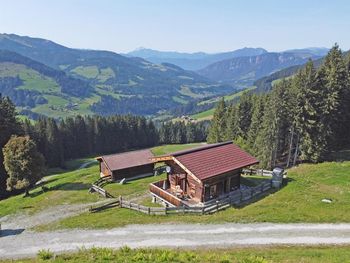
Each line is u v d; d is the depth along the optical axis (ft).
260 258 72.79
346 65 232.12
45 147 354.95
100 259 75.97
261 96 294.87
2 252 102.32
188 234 103.71
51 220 130.93
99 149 467.52
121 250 83.76
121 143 497.87
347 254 81.30
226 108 329.72
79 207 145.69
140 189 168.04
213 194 135.33
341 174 166.61
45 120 384.06
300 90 212.84
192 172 126.00
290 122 223.51
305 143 215.92
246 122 290.56
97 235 108.58
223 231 104.53
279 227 105.60
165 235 104.17
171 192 142.10
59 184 198.59
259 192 137.80
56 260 77.97
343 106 218.38
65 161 411.95
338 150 238.27
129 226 113.80
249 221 110.83
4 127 240.73
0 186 220.64
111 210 133.08
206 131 607.78
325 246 92.07
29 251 101.50
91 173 232.32
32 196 178.91
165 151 388.98
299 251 86.28
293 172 188.24
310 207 119.14
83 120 449.89
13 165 181.27
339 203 121.60
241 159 146.00
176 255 77.36
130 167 195.42
